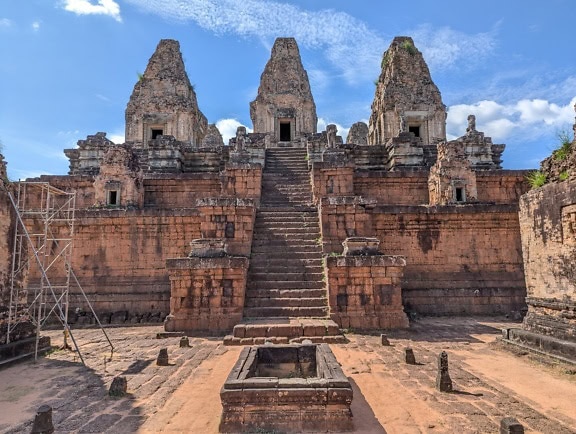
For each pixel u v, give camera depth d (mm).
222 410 5934
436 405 6547
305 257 15625
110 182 20062
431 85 32938
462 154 20641
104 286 17141
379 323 12984
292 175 23250
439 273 17812
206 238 15117
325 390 5652
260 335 11633
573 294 9289
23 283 11117
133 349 11008
